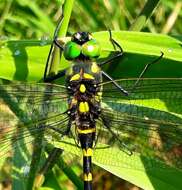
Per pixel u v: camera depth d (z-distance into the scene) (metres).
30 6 0.26
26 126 0.17
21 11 0.26
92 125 0.18
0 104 0.17
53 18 0.26
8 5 0.26
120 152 0.17
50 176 0.18
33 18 0.26
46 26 0.26
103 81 0.18
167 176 0.17
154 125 0.17
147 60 0.18
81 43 0.18
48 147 0.18
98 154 0.18
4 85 0.17
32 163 0.17
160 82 0.17
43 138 0.17
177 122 0.17
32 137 0.17
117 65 0.18
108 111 0.18
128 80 0.17
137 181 0.17
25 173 0.17
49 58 0.17
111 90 0.18
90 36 0.18
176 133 0.17
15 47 0.18
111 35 0.18
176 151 0.17
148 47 0.17
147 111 0.17
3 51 0.18
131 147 0.17
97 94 0.18
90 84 0.18
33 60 0.18
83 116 0.18
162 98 0.17
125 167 0.17
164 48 0.17
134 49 0.17
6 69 0.18
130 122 0.17
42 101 0.17
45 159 0.18
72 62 0.18
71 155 0.18
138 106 0.17
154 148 0.17
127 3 0.26
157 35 0.17
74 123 0.18
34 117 0.17
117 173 0.17
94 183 0.25
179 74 0.18
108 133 0.18
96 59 0.18
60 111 0.18
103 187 0.25
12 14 0.26
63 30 0.17
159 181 0.17
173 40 0.17
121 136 0.18
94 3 0.26
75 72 0.18
